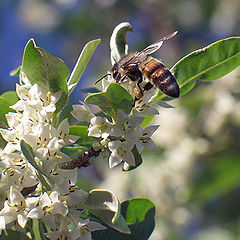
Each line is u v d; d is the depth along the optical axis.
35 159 0.26
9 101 0.28
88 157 0.27
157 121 0.42
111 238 0.28
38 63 0.27
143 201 0.28
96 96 0.26
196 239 0.41
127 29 0.28
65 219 0.26
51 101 0.27
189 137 0.41
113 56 0.28
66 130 0.27
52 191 0.26
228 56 0.28
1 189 0.27
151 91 0.27
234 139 0.39
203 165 0.40
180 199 0.42
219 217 0.42
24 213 0.26
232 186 0.41
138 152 0.27
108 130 0.27
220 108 0.39
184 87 0.28
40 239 0.27
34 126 0.26
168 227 0.42
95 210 0.26
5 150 0.26
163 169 0.42
